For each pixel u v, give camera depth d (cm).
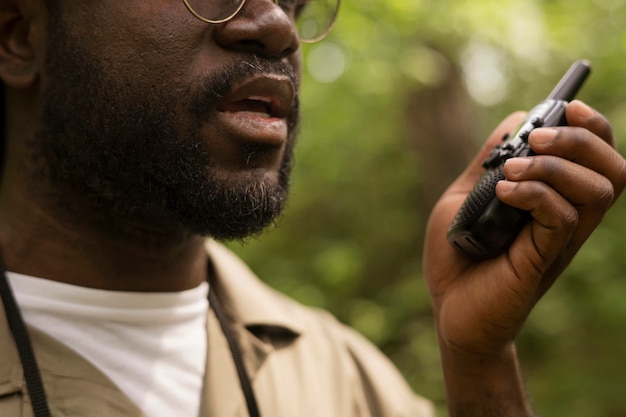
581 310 416
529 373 426
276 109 114
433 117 428
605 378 403
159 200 115
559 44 422
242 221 113
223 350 135
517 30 405
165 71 109
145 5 109
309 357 150
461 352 121
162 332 128
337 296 477
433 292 126
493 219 107
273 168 115
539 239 106
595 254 411
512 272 111
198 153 110
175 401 124
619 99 473
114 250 124
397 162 522
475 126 437
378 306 468
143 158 112
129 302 125
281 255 512
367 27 362
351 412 148
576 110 109
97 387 116
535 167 102
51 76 118
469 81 490
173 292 131
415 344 435
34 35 121
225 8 109
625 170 107
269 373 141
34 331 118
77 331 121
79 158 117
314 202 546
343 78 429
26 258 123
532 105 523
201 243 135
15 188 126
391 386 159
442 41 394
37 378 114
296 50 118
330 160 514
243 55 110
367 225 533
